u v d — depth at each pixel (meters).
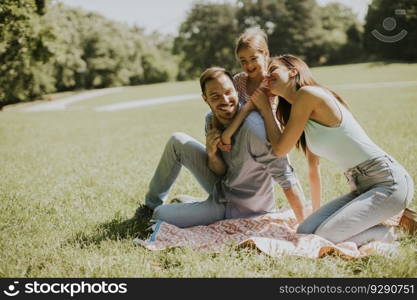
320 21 71.00
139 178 5.75
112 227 3.85
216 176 3.91
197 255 3.10
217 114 3.56
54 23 15.05
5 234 3.70
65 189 5.33
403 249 3.07
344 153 3.23
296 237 3.21
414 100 14.66
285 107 3.53
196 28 73.94
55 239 3.57
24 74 25.30
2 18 12.35
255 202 3.74
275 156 3.46
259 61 3.91
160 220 3.74
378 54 56.59
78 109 26.66
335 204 3.34
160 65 66.62
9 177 6.23
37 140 11.76
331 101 3.17
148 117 17.81
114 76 58.44
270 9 70.94
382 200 3.11
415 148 6.45
